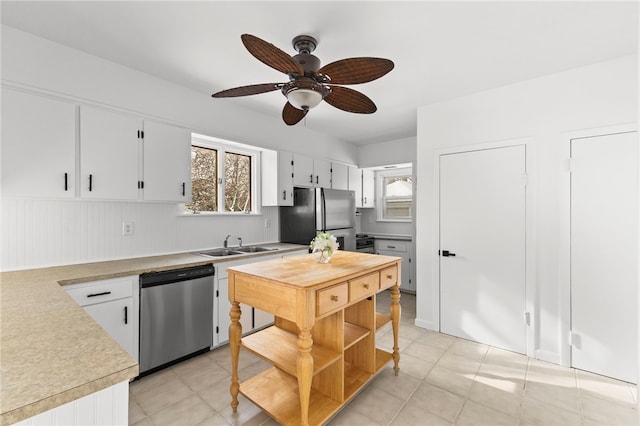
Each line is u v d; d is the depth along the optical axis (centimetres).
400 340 298
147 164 253
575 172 245
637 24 187
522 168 269
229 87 283
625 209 227
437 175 318
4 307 134
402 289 485
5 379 76
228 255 320
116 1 169
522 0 166
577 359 244
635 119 223
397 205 549
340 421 183
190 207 322
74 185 215
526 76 259
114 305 211
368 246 509
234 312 194
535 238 263
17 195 192
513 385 221
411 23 187
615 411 191
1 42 190
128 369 84
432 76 259
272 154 379
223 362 254
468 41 207
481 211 291
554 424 180
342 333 184
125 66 244
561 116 251
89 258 243
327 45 211
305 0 167
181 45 214
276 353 182
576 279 245
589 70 239
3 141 188
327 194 389
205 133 299
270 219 401
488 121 287
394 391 214
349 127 419
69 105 213
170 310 241
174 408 195
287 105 212
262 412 191
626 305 227
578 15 179
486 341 289
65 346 96
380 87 282
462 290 303
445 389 216
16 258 211
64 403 72
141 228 274
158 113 264
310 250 364
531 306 264
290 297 162
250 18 183
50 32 199
